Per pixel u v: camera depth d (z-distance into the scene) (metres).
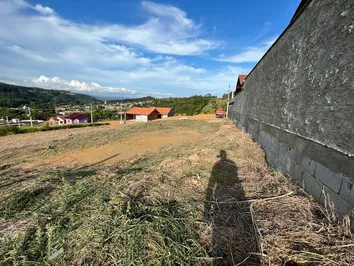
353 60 1.40
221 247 1.33
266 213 1.68
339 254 1.16
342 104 1.50
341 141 1.49
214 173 2.82
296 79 2.45
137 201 1.93
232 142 4.77
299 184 2.22
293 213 1.65
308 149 2.04
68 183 2.55
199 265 1.17
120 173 3.09
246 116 6.79
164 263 1.18
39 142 7.50
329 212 1.59
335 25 1.65
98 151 5.78
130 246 1.30
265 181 2.41
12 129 11.36
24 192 2.32
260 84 4.74
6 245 1.40
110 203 1.87
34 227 1.60
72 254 1.29
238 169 2.93
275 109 3.31
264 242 1.30
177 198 2.06
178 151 4.89
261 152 3.94
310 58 2.09
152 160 4.11
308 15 2.20
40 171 3.69
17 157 5.14
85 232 1.47
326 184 1.68
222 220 1.64
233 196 2.09
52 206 1.92
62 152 5.67
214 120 17.91
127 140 7.68
